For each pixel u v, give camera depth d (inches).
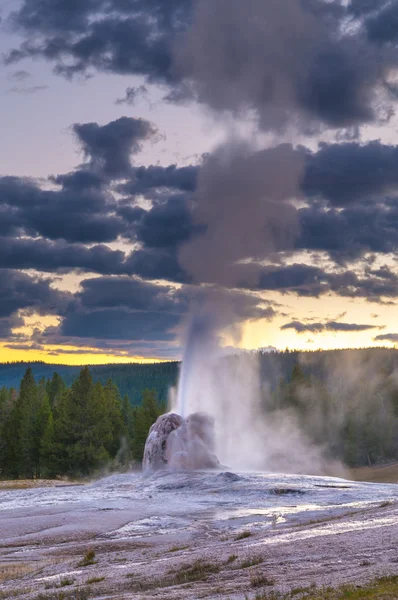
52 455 3786.9
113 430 4293.8
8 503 1749.5
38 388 5221.5
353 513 1187.9
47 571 891.4
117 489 1993.1
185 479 2058.3
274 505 1518.2
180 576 724.0
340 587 550.6
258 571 688.4
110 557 962.7
